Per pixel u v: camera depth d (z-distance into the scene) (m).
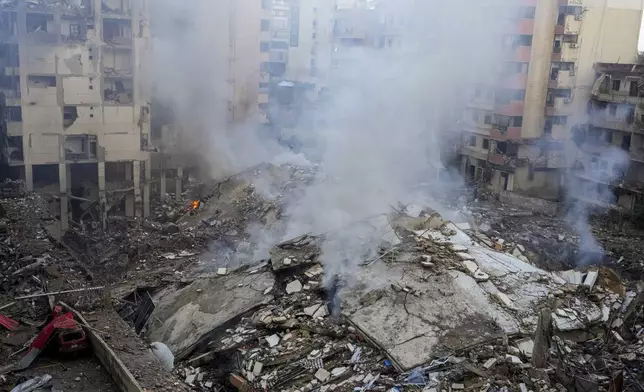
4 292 24.45
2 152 40.31
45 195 40.22
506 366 19.80
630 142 43.19
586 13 45.88
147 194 44.00
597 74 46.47
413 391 18.97
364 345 21.67
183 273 31.67
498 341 21.17
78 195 42.88
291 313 23.89
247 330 23.39
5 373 19.55
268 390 20.09
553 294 24.19
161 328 25.41
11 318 22.42
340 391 19.64
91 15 39.97
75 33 40.00
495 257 26.95
